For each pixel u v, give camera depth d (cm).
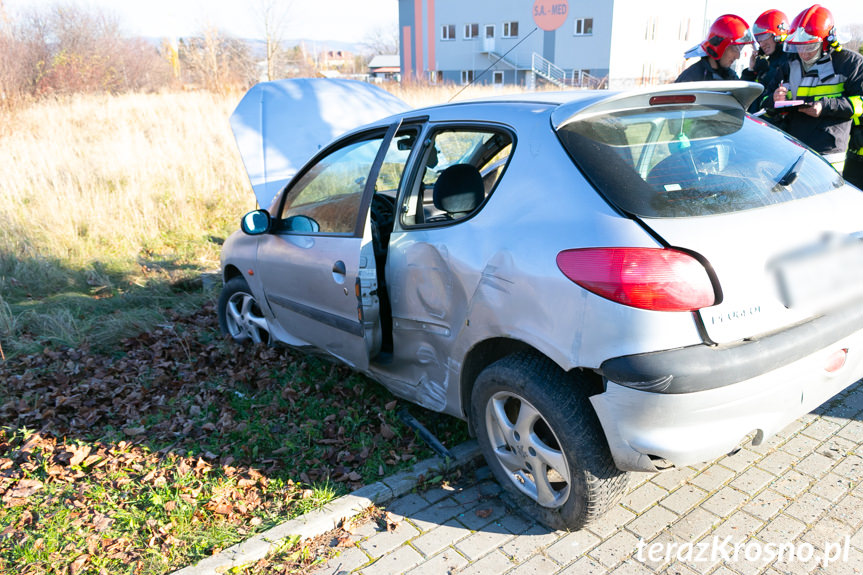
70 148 1166
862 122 487
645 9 4156
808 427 342
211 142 1185
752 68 548
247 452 343
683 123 268
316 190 388
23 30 2198
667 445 222
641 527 273
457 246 279
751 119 299
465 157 357
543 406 247
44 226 777
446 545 270
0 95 1623
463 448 329
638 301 215
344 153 374
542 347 241
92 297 634
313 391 409
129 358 486
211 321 555
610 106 260
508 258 254
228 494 307
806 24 461
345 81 610
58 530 284
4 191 867
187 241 816
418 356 319
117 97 2234
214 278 655
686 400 216
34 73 2111
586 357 227
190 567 256
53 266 684
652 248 219
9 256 691
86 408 401
